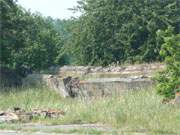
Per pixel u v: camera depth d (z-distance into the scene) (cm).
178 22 7694
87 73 7112
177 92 3325
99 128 2508
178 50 3600
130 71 6494
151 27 7556
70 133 2373
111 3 7850
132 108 2928
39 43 9844
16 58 7606
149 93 3659
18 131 2484
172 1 7750
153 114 2720
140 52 7644
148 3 7725
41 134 2362
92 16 7950
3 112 3100
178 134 2309
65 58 10644
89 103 3381
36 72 7819
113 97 3700
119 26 7788
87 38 8006
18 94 4747
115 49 7806
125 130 2411
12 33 7088
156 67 6269
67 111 3114
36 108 3431
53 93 5091
